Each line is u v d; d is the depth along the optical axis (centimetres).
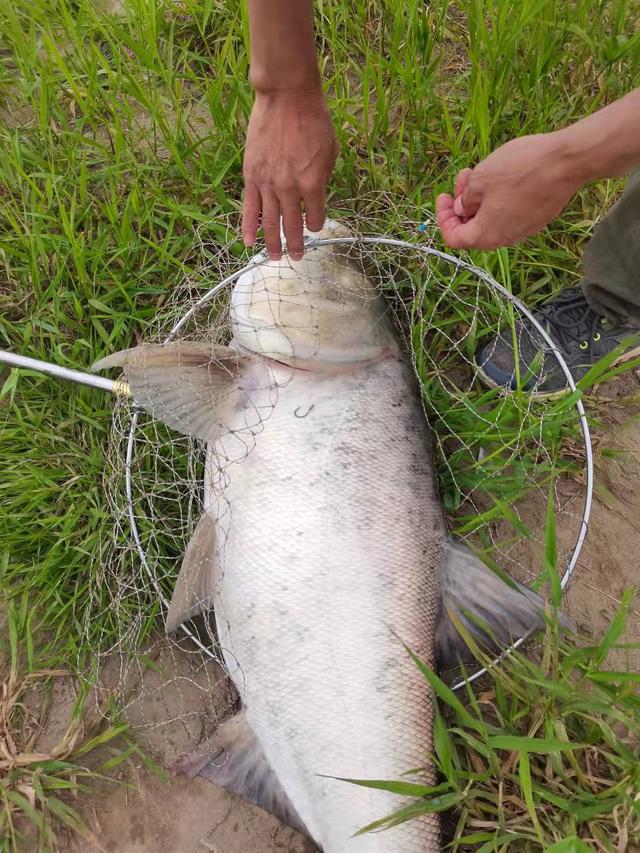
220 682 203
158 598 202
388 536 178
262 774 182
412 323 222
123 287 229
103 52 270
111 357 184
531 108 252
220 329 212
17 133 245
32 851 186
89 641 201
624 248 205
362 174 250
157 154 253
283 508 177
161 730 199
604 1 254
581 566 219
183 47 260
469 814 183
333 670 171
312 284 190
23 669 199
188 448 214
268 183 170
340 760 168
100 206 237
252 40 148
